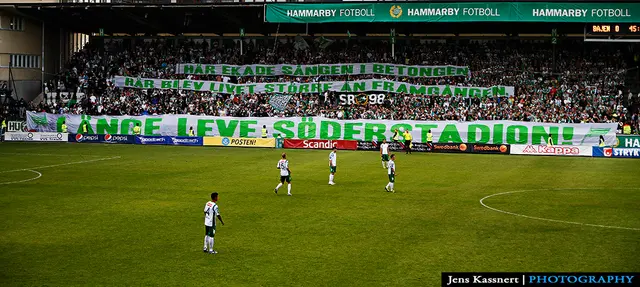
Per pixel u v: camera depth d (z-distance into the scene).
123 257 23.41
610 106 75.38
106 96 85.94
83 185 40.78
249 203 34.72
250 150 67.19
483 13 72.12
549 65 83.56
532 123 68.44
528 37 89.38
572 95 78.00
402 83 82.12
